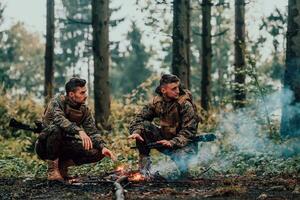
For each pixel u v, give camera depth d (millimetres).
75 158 6629
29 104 17172
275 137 11031
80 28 66000
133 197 5277
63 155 6621
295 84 11070
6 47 72625
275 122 12398
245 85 12891
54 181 6469
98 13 15328
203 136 6777
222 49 58469
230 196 5312
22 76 74750
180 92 6879
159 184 6316
